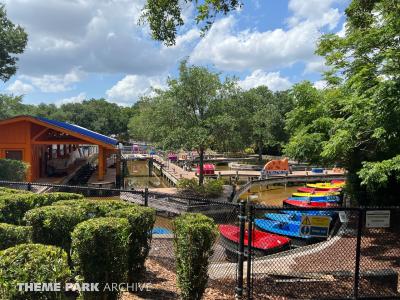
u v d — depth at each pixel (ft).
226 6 22.20
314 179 118.01
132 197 63.52
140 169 158.71
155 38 23.82
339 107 37.65
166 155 155.63
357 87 28.84
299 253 28.25
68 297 14.80
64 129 82.84
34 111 245.86
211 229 15.74
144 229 17.94
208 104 81.51
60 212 17.28
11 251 10.08
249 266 17.89
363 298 18.60
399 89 23.91
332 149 30.30
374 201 40.22
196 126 77.41
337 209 18.26
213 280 20.21
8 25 102.53
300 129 41.24
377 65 28.17
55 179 88.63
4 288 9.15
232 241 33.50
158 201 60.95
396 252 28.30
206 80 79.77
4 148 82.48
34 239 16.88
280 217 46.65
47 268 9.64
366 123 28.32
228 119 77.41
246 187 94.73
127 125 296.92
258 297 18.35
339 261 26.03
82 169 112.57
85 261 13.24
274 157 192.13
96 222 13.79
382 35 27.61
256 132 155.22
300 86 41.47
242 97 85.71
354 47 32.01
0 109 151.64
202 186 77.10
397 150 30.30
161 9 22.77
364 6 37.09
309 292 19.25
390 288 20.53
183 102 80.79
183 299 15.83
